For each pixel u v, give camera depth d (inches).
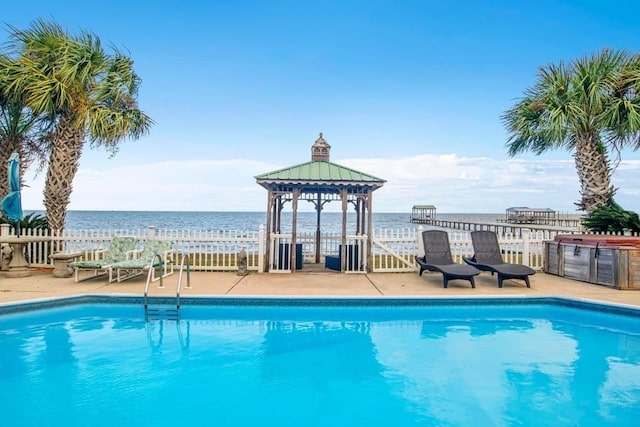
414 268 479.2
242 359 243.0
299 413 179.9
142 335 282.8
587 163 563.8
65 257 415.5
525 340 280.8
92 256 467.5
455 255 510.6
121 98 502.3
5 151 509.4
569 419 174.2
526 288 386.9
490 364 237.9
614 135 553.3
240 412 179.8
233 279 418.9
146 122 531.8
